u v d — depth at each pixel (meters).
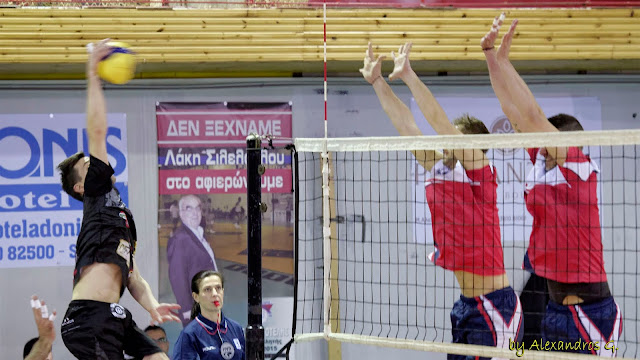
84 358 9.69
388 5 14.19
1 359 14.08
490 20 14.21
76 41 13.67
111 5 14.05
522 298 14.21
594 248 9.80
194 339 12.16
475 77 15.07
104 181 10.16
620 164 14.59
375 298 14.69
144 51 13.79
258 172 9.47
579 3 14.36
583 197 9.82
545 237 9.96
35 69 14.17
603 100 15.19
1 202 14.21
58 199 14.31
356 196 14.84
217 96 14.72
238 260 14.62
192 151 14.62
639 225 14.64
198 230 14.56
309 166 14.81
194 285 12.44
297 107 14.88
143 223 14.48
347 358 14.66
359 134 14.95
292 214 14.73
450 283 14.48
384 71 14.92
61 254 14.29
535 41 14.22
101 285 9.90
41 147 14.38
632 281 14.66
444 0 14.30
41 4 13.86
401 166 14.73
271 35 13.96
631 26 14.24
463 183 10.26
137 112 14.54
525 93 10.05
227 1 14.10
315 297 14.77
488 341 10.03
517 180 14.50
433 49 14.10
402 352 14.62
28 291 14.21
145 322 14.26
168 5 14.38
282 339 14.63
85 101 14.55
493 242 9.98
